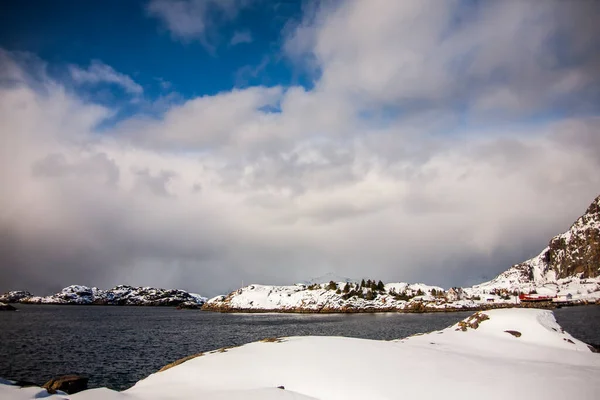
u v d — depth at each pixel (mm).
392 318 157000
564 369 30047
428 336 46281
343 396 23969
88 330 113625
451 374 27297
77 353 65188
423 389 24547
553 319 52594
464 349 39375
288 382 26234
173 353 65125
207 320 162625
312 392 24750
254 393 23172
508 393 23766
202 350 68812
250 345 36406
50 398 22500
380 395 23766
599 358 38750
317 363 29375
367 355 31484
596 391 24062
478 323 50250
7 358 59906
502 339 44312
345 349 33344
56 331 110562
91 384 41844
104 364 54094
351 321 140875
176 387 26484
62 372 48375
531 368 29938
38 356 61875
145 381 29250
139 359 58562
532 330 46344
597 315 146000
